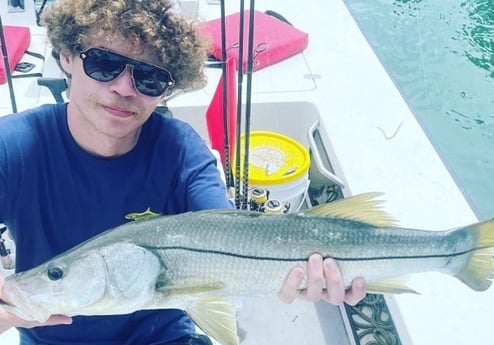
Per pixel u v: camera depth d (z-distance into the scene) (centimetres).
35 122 79
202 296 69
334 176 130
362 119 142
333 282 68
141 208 83
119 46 74
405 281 72
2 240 105
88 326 87
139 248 68
